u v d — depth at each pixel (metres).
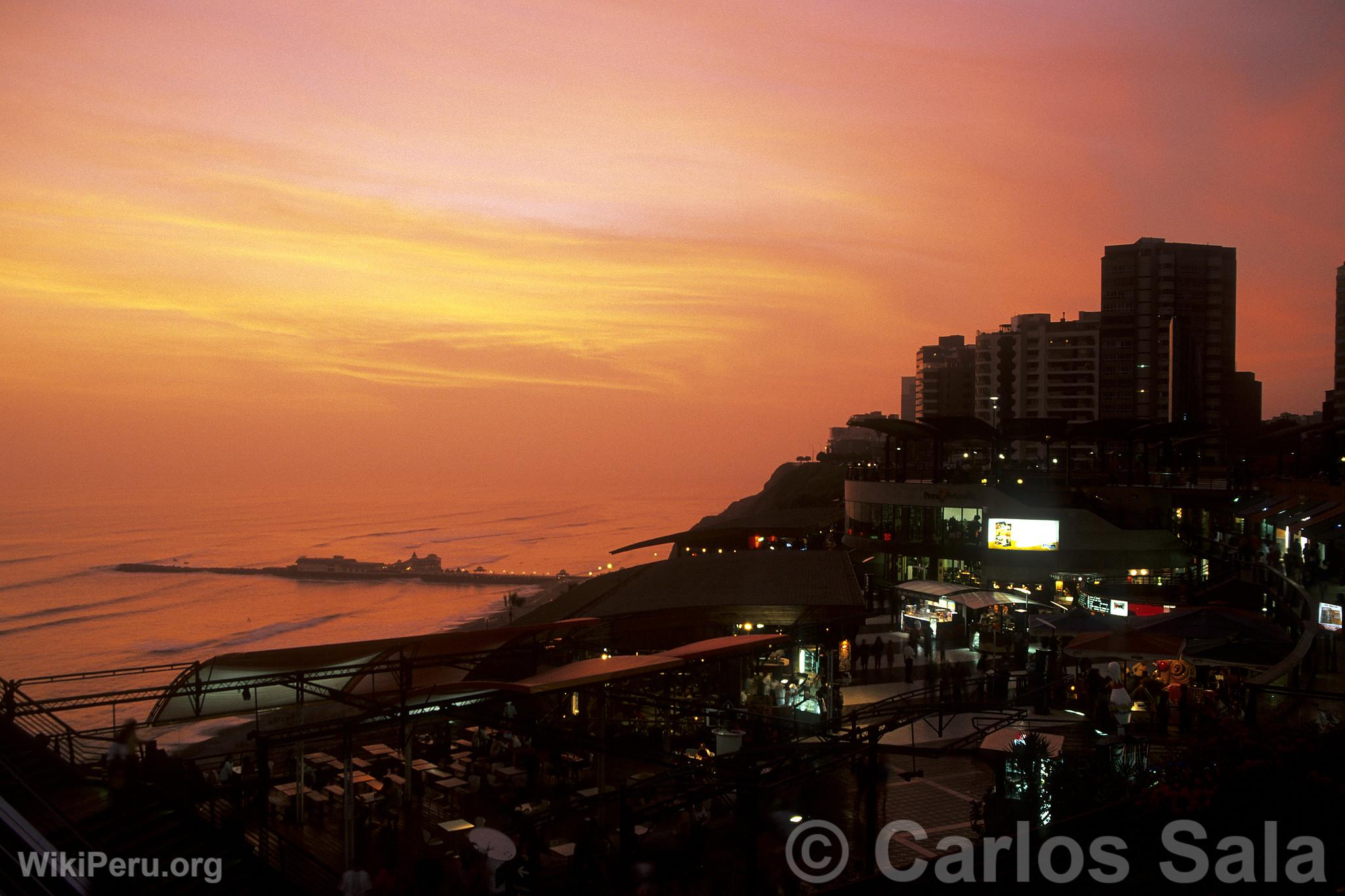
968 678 34.72
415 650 23.12
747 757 17.25
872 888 12.80
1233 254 180.88
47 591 184.88
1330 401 151.75
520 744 28.70
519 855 18.28
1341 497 45.75
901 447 75.50
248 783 24.08
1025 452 161.50
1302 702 25.33
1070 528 60.97
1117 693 25.81
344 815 20.30
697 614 33.19
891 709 20.03
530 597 168.12
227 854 18.78
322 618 148.75
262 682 21.53
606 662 21.75
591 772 26.78
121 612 155.12
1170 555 61.62
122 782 19.30
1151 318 174.75
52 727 22.89
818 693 30.38
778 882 18.70
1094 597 48.50
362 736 31.47
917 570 65.38
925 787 24.23
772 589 36.97
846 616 30.89
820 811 22.62
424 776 27.34
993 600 40.97
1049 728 25.86
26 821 14.95
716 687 30.86
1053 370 175.38
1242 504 68.12
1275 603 44.25
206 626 141.00
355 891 17.58
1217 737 15.56
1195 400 173.25
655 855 20.20
